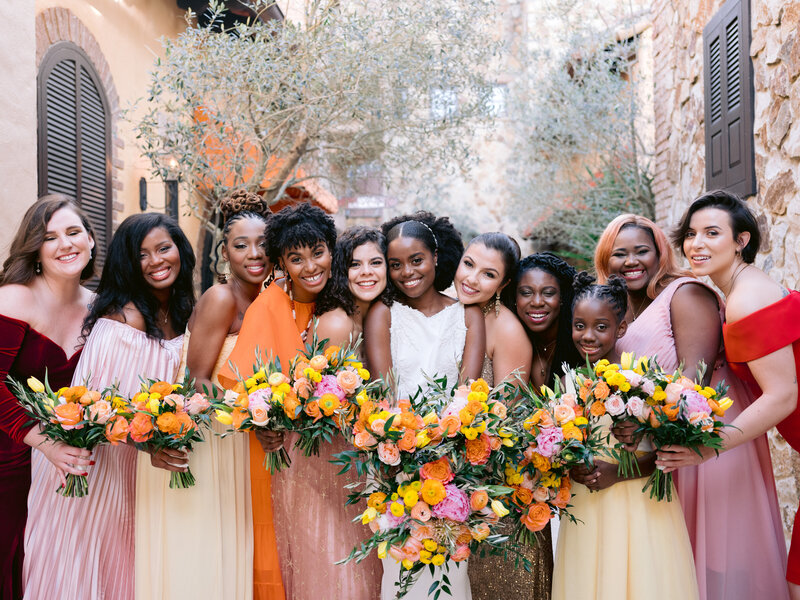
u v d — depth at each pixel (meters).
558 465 2.16
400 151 6.29
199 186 5.43
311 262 2.44
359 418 2.10
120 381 2.49
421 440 2.03
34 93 4.04
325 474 2.55
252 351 2.39
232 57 4.92
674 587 2.16
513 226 12.56
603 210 8.20
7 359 2.51
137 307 2.59
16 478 2.70
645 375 2.11
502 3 10.05
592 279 2.45
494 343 2.53
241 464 2.59
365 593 2.54
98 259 5.24
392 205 10.56
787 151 3.33
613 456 2.17
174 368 2.62
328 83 5.27
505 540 2.12
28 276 2.61
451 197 12.66
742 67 3.83
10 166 3.80
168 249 2.61
